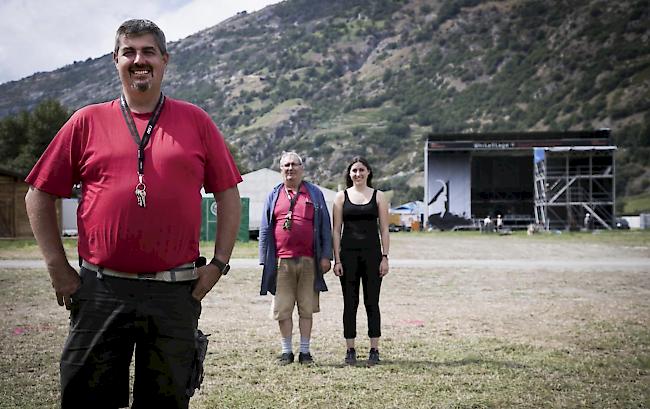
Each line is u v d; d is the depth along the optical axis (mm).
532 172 71375
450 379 5953
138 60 3174
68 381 3158
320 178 191125
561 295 12352
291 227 6742
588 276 16078
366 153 198000
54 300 11164
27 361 6523
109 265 3135
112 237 3115
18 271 16562
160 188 3145
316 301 6812
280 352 7133
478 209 71875
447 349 7301
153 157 3170
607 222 64625
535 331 8438
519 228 67312
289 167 6863
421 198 135750
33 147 67688
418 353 7105
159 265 3148
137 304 3133
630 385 5789
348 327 6676
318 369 6352
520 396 5418
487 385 5754
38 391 5453
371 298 6707
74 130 3213
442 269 18062
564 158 67562
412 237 49250
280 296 6750
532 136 68312
